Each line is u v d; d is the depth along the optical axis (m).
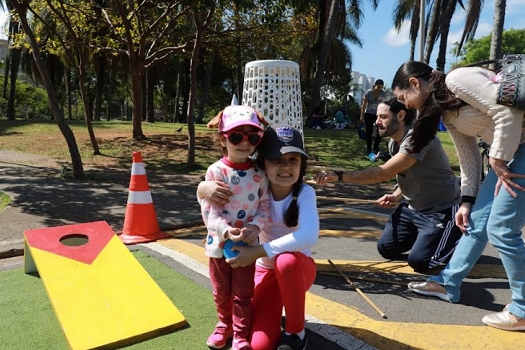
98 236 3.38
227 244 2.22
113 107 53.69
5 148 12.13
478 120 2.59
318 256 4.14
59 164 10.11
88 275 2.85
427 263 3.47
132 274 2.94
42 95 51.84
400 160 3.06
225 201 2.23
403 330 2.62
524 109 2.29
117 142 12.70
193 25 14.95
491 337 2.54
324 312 2.87
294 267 2.10
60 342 2.42
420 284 3.20
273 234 2.41
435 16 18.34
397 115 3.49
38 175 8.69
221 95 35.34
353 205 6.86
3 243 4.34
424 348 2.42
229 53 14.84
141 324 2.50
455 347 2.43
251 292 2.29
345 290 3.27
